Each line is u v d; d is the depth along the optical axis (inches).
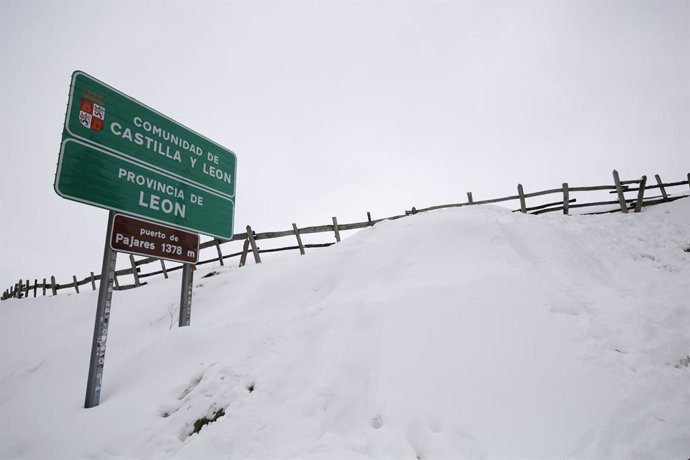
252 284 374.0
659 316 188.5
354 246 325.7
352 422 144.6
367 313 203.9
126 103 251.0
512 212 335.3
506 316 182.7
